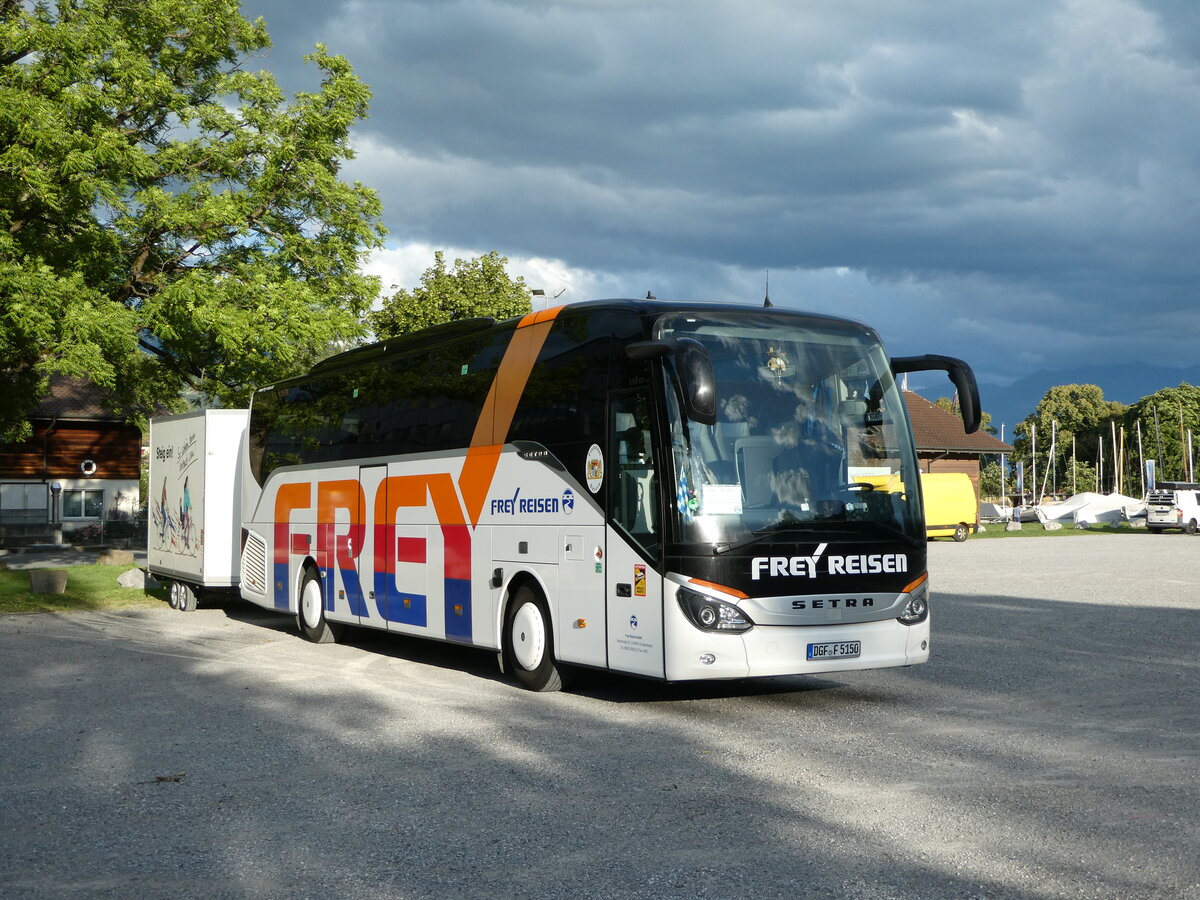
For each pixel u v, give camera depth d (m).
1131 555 37.09
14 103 21.69
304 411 16.42
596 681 11.70
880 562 9.84
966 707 9.98
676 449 9.43
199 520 19.88
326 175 26.44
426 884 5.31
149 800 6.98
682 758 8.02
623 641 9.84
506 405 11.66
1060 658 13.12
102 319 22.31
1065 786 7.02
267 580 17.31
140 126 26.28
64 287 22.34
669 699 10.68
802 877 5.32
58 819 6.54
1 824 6.45
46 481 55.12
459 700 10.71
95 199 23.20
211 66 28.23
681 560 9.30
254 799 6.98
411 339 13.70
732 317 9.98
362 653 14.67
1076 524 72.00
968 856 5.60
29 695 11.09
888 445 10.17
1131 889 5.08
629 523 9.81
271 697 10.92
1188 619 17.34
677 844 5.91
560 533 10.69
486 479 11.91
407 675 12.50
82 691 11.35
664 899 5.05
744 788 7.10
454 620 12.44
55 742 8.77
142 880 5.41
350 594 14.77
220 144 26.70
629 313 10.08
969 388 10.33
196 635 16.89
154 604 21.88
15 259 22.75
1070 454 127.62
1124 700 10.23
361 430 14.70
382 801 6.90
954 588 23.59
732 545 9.34
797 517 9.59
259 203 26.41
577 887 5.23
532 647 11.16
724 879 5.31
